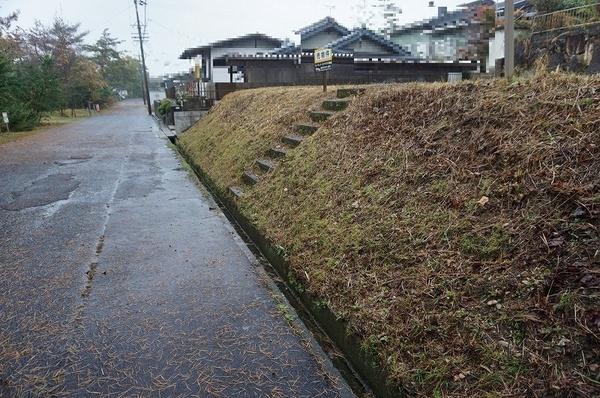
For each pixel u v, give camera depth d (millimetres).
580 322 1613
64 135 15328
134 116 29453
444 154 3051
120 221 4617
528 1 14391
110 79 57375
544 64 3328
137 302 2783
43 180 7031
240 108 9414
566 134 2404
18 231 4285
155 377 2053
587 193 2023
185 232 4238
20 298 2832
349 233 3041
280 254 3500
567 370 1528
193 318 2594
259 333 2451
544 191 2203
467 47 17719
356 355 2275
